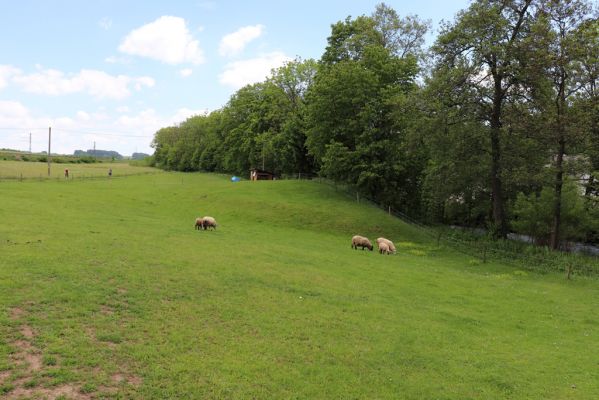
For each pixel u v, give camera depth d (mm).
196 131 142250
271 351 11977
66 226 25969
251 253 24844
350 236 41281
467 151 38875
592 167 38125
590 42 33344
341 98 50312
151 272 17328
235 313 14398
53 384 8969
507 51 34000
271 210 47875
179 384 9633
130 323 12391
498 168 38344
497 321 18078
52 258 17297
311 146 56875
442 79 36719
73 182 65688
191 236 28891
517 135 37000
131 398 8898
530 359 13984
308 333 13609
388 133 50406
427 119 38531
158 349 11109
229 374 10367
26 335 10773
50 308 12484
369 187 50281
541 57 32406
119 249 20719
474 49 36031
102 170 104750
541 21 33000
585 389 12008
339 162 49156
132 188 62031
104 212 37875
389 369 11914
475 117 38000
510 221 45969
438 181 42219
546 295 23578
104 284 15047
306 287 18828
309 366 11414
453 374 12133
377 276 23641
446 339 14898
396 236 42188
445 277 25875
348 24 59188
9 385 8695
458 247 38406
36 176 72500
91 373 9570
